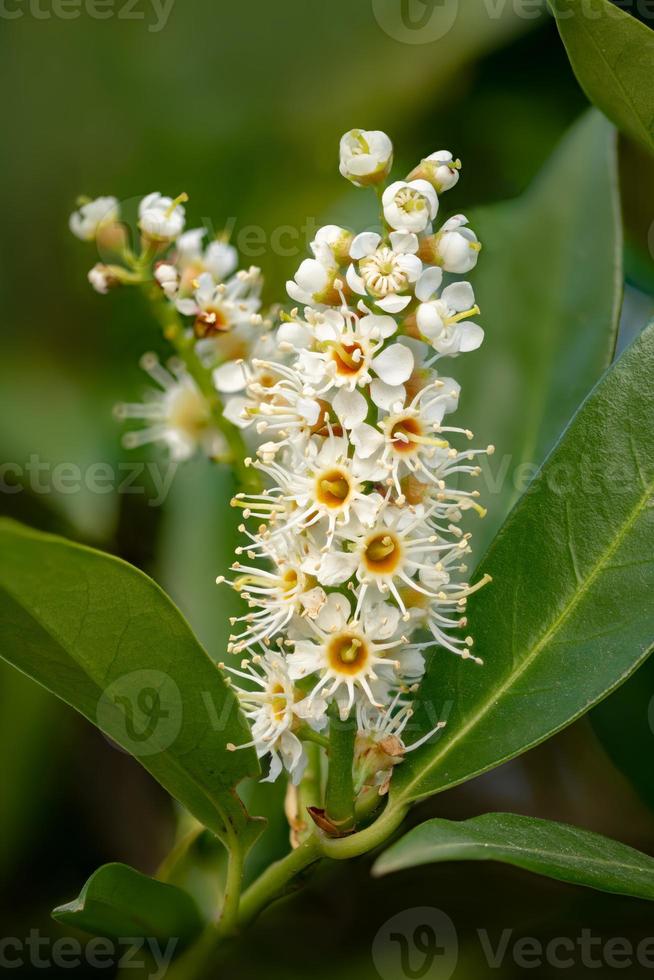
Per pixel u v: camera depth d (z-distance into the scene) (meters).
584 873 0.25
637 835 0.30
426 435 0.25
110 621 0.25
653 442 0.26
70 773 0.29
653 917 0.28
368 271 0.25
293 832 0.27
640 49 0.26
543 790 0.30
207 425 0.30
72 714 0.29
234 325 0.28
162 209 0.28
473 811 0.30
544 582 0.26
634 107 0.27
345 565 0.25
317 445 0.25
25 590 0.24
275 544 0.26
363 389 0.25
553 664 0.26
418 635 0.26
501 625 0.26
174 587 0.30
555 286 0.29
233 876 0.26
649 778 0.29
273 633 0.25
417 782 0.26
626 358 0.26
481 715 0.26
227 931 0.26
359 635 0.25
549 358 0.29
